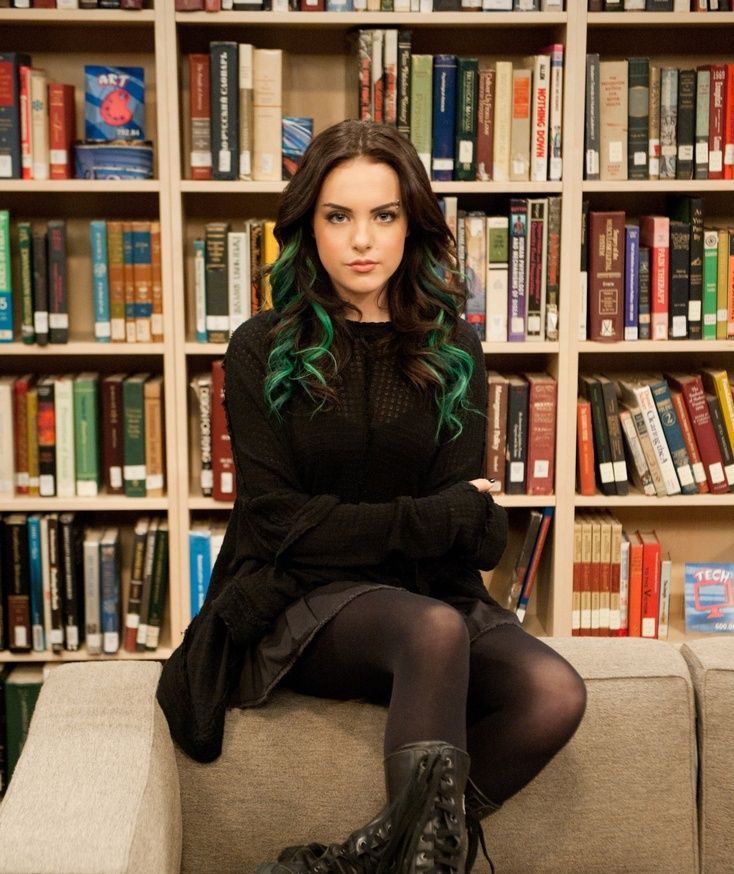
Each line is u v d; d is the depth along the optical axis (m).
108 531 3.09
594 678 1.76
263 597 1.72
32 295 2.86
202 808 1.71
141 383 2.92
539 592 3.20
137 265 2.87
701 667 1.80
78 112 3.04
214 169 2.82
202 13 2.75
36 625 2.98
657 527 3.34
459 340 1.86
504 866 1.72
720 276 2.97
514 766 1.63
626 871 1.74
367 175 1.71
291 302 1.80
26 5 2.74
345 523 1.70
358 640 1.64
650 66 2.90
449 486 1.83
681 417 3.00
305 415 1.77
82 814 1.45
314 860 1.51
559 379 2.93
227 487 2.94
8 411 2.93
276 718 1.73
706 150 2.89
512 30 3.06
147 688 1.80
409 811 1.45
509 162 2.89
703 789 1.77
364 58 2.80
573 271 2.89
